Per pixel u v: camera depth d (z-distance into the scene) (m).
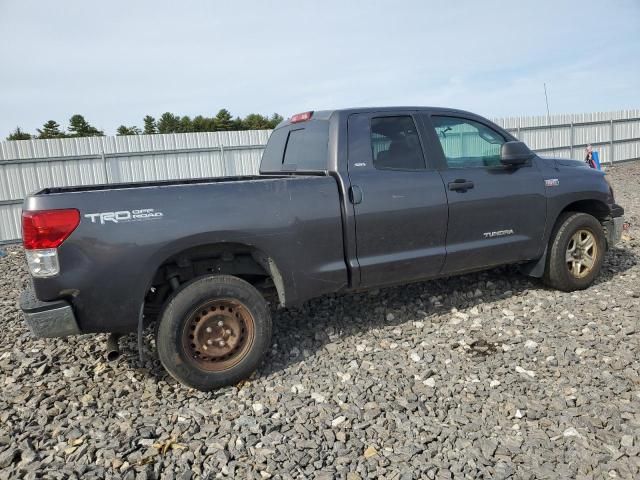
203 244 3.56
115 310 3.35
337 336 4.39
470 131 4.78
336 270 4.00
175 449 2.90
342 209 3.99
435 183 4.37
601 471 2.57
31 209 3.16
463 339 4.23
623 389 3.29
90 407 3.43
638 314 4.52
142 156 15.00
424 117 4.54
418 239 4.31
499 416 3.10
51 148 13.72
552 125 22.70
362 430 3.03
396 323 4.62
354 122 4.21
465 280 5.64
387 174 4.21
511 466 2.63
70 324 3.27
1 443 3.00
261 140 16.64
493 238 4.70
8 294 6.58
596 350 3.87
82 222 3.22
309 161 4.43
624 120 24.81
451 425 3.04
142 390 3.66
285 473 2.67
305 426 3.09
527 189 4.82
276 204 3.74
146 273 3.39
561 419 3.00
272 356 4.11
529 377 3.56
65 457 2.87
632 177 18.08
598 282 5.46
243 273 3.98
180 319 3.45
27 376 3.93
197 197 3.52
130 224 3.33
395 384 3.56
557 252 5.02
